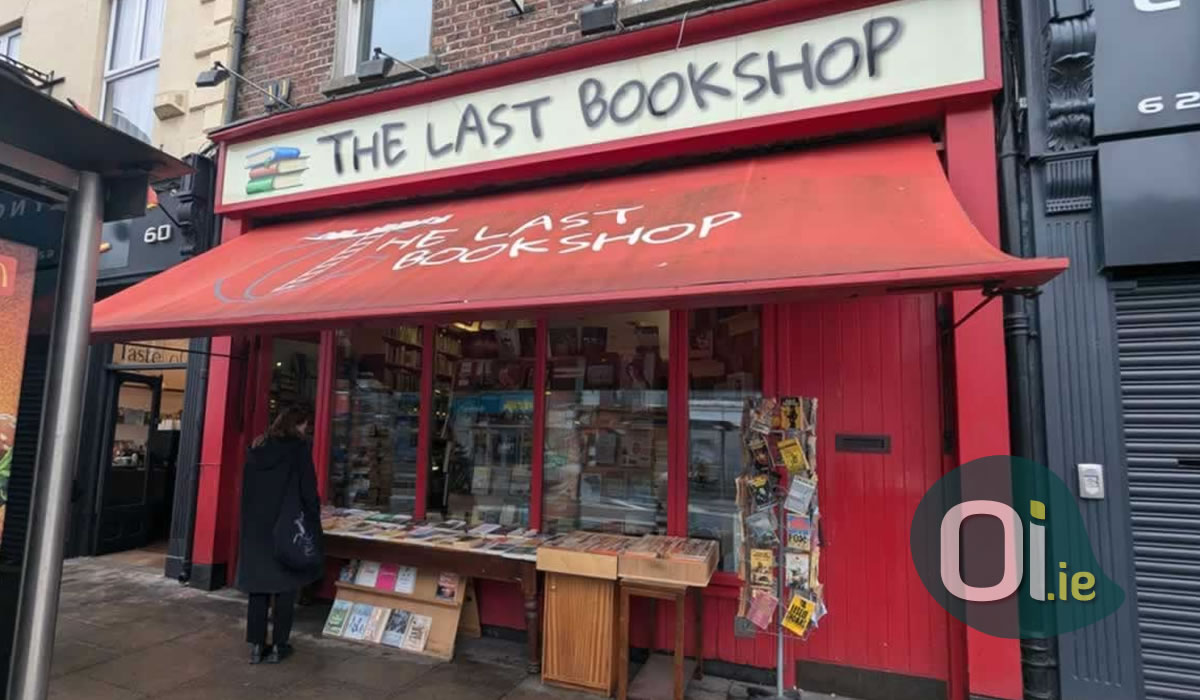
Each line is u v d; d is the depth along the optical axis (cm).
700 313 445
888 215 315
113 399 705
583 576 389
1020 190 362
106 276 653
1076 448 337
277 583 412
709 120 421
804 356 410
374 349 562
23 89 168
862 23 391
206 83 597
